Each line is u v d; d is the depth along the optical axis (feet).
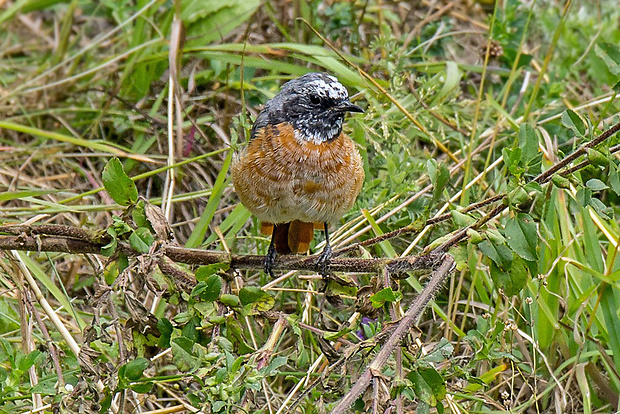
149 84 43.96
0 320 32.68
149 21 43.91
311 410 25.90
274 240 32.22
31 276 30.55
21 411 28.53
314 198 30.42
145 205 27.20
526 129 27.17
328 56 37.68
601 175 35.91
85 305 35.99
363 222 34.86
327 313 34.40
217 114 41.32
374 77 42.04
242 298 26.11
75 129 44.32
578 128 28.71
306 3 44.55
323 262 27.89
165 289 26.32
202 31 43.78
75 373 27.89
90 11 53.26
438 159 40.88
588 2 49.44
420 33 46.57
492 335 28.17
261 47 39.40
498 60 44.70
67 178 41.39
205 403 23.82
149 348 27.68
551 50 38.01
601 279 29.12
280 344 33.76
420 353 26.58
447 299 34.63
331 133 30.53
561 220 32.32
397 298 24.99
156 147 42.09
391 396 23.61
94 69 42.78
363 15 44.14
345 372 24.30
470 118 41.68
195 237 34.01
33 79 44.68
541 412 30.55
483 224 26.76
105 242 27.78
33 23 53.62
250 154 30.48
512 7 44.80
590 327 29.89
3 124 30.27
